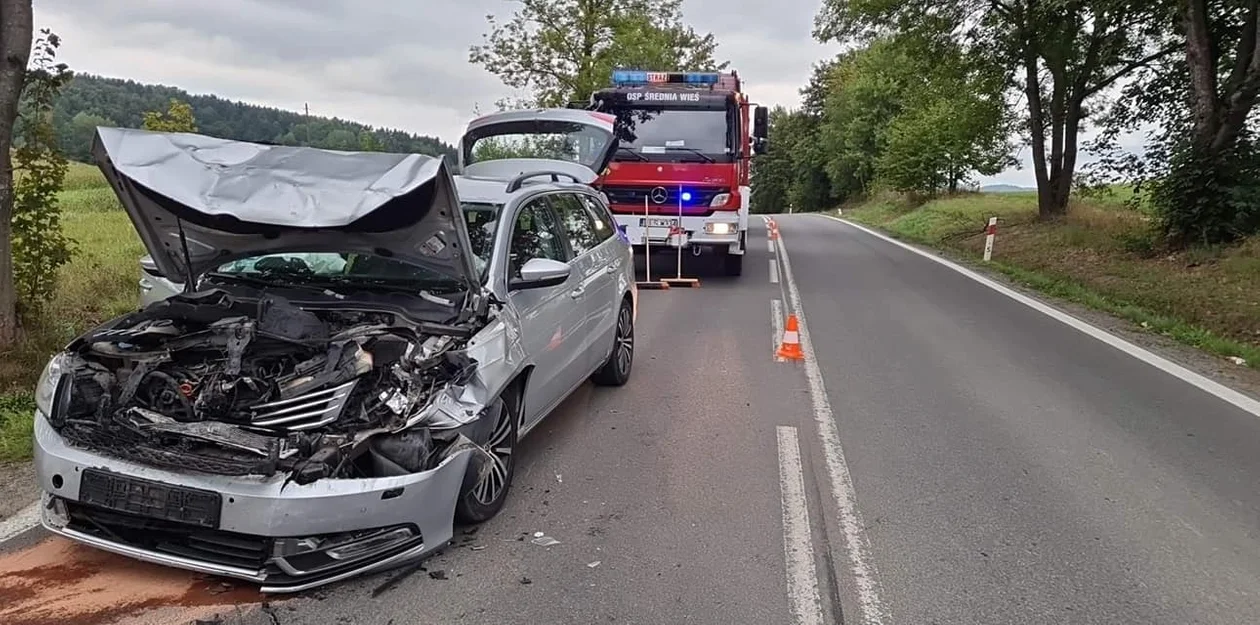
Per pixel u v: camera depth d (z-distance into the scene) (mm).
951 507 4520
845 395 6742
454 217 3832
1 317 6145
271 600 3375
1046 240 18406
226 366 3412
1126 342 9062
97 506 3309
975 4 19203
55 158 6824
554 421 5902
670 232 12844
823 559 3898
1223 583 3738
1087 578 3766
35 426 3576
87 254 11164
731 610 3438
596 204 6770
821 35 21609
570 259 5664
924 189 37219
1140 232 15992
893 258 17938
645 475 4895
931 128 35781
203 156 3885
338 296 4238
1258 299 10469
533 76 22141
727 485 4766
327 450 3283
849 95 53812
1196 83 14117
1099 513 4473
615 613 3387
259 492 3174
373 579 3574
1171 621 3422
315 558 3303
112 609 3266
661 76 13250
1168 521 4387
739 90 13281
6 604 3273
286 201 3727
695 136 12695
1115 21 16828
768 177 91125
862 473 5000
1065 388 7051
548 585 3590
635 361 7863
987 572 3807
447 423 3613
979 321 10180
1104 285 12836
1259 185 13320
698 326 9695
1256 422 6176
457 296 4285
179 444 3338
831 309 10992
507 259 4605
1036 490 4777
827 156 62562
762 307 11117
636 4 22188
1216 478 5020
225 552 3291
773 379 7238
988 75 20562
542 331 4832
